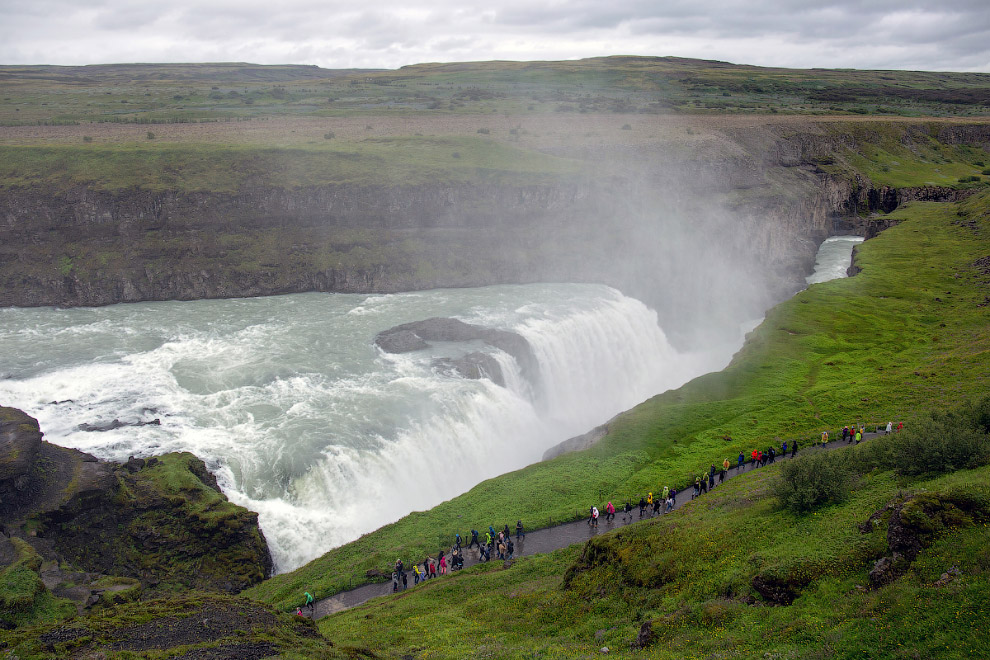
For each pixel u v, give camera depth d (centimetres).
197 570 5103
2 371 7619
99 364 7919
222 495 5600
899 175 18812
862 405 6900
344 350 8594
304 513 5847
